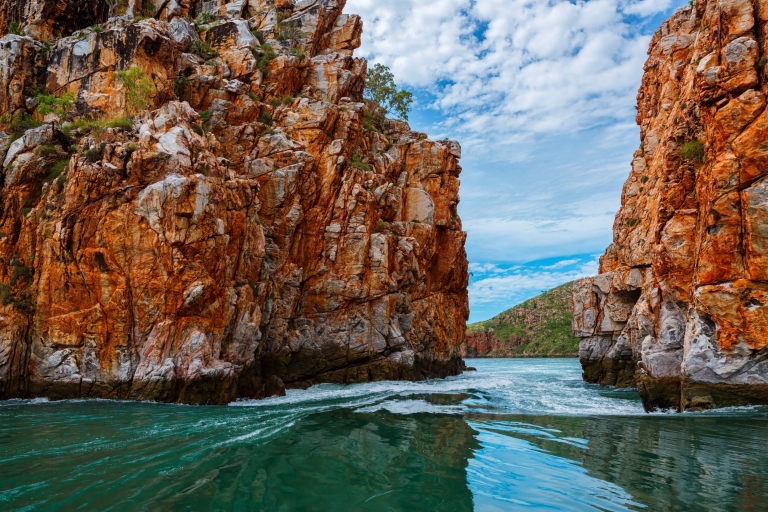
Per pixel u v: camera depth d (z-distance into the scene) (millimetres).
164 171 21734
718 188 18422
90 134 24516
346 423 15273
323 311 32844
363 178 36531
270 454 10891
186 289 20422
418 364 37906
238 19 41094
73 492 8000
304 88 39219
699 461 10477
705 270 18516
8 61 28812
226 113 33250
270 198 31547
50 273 20188
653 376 20703
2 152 23344
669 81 41188
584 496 8195
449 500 7996
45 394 19453
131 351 19875
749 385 17328
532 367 69625
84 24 34938
